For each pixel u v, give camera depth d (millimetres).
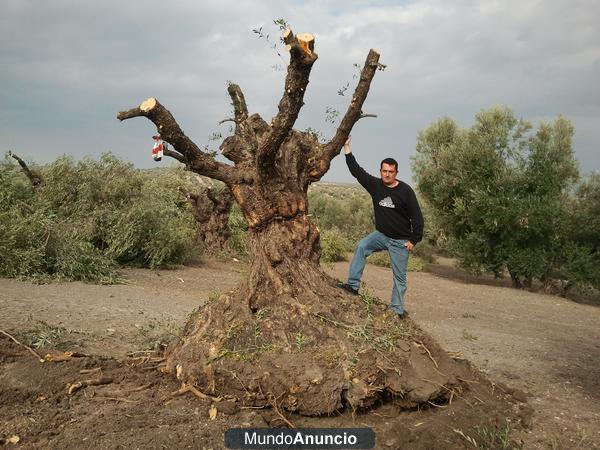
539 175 16500
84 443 4258
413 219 6023
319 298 5531
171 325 8133
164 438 4340
